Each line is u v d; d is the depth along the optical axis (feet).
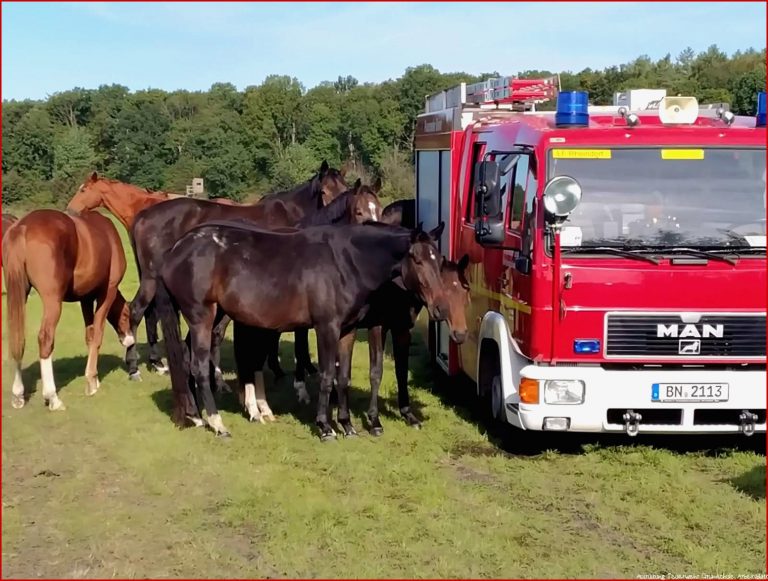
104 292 28.27
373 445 22.53
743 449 22.24
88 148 189.37
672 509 17.93
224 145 202.90
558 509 18.13
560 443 22.71
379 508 17.94
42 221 25.66
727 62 168.35
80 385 29.63
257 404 25.34
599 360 19.53
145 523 17.53
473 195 25.39
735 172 19.92
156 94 244.83
